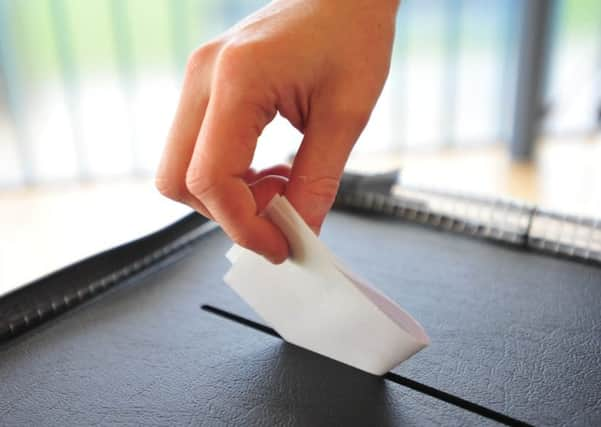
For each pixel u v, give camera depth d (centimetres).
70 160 147
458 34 159
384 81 28
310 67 26
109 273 35
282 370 29
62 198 139
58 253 108
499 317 31
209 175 24
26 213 130
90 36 137
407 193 44
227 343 31
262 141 144
